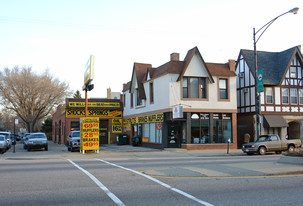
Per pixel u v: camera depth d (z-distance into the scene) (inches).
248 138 1173.7
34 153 999.6
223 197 313.9
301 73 1258.0
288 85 1229.7
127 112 1531.7
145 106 1273.4
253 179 419.8
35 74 2186.3
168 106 1055.6
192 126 1080.2
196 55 1098.7
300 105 1242.6
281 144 927.0
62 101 2263.8
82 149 970.1
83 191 340.5
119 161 692.7
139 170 513.0
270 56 1312.7
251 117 1215.6
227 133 1123.3
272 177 437.4
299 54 1243.2
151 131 1223.5
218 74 1114.7
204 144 1080.2
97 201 296.0
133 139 1346.0
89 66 963.3
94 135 983.0
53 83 2230.6
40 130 2992.1
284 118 1207.6
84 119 976.3
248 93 1242.6
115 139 1593.3
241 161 666.8
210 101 1099.9
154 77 1169.4
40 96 2197.3
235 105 1133.1
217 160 705.0
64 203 289.0
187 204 285.1
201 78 1103.0
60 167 557.0
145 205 281.3
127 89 1513.3
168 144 1092.5
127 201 296.2
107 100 1606.8
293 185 378.3
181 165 586.6
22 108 2207.2
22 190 345.4
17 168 539.8
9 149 1283.2
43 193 330.6
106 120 1603.1
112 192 335.9
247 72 1254.3
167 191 341.7
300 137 1243.2
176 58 1181.7
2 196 316.8
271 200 301.7
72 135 1091.3
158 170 498.6
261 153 901.8
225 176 442.0
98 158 793.6
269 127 1202.0
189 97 1076.5
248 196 319.0
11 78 2096.5
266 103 1194.0
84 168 541.0
